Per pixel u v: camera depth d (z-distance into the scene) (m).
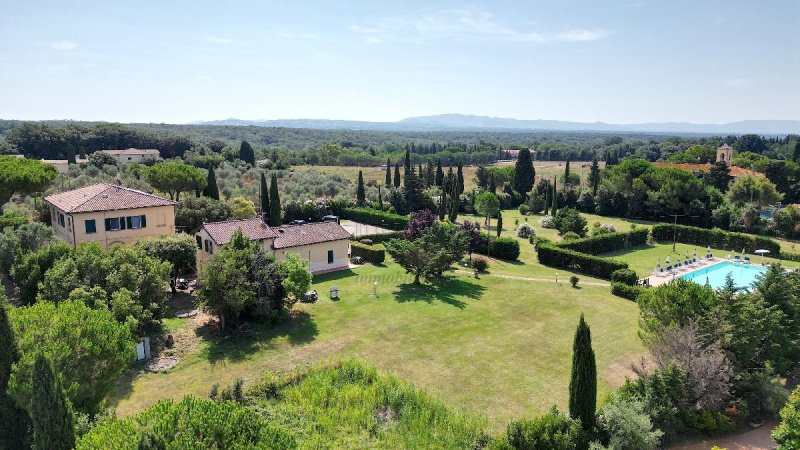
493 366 26.22
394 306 35.34
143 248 34.84
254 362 26.06
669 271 49.06
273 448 13.35
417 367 25.94
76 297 25.05
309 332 30.27
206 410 14.12
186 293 36.91
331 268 45.19
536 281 43.41
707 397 20.36
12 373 16.20
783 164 86.88
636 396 20.67
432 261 40.19
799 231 64.06
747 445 19.78
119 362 18.83
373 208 73.44
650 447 17.94
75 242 39.47
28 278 29.08
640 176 78.75
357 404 21.53
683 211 72.56
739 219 68.00
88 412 17.88
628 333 31.06
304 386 22.81
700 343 21.59
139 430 12.94
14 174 45.28
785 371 23.42
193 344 27.98
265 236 41.22
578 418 18.55
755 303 23.38
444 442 19.12
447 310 34.75
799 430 16.98
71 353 17.34
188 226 51.53
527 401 22.70
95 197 41.44
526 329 31.55
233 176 86.31
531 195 87.94
